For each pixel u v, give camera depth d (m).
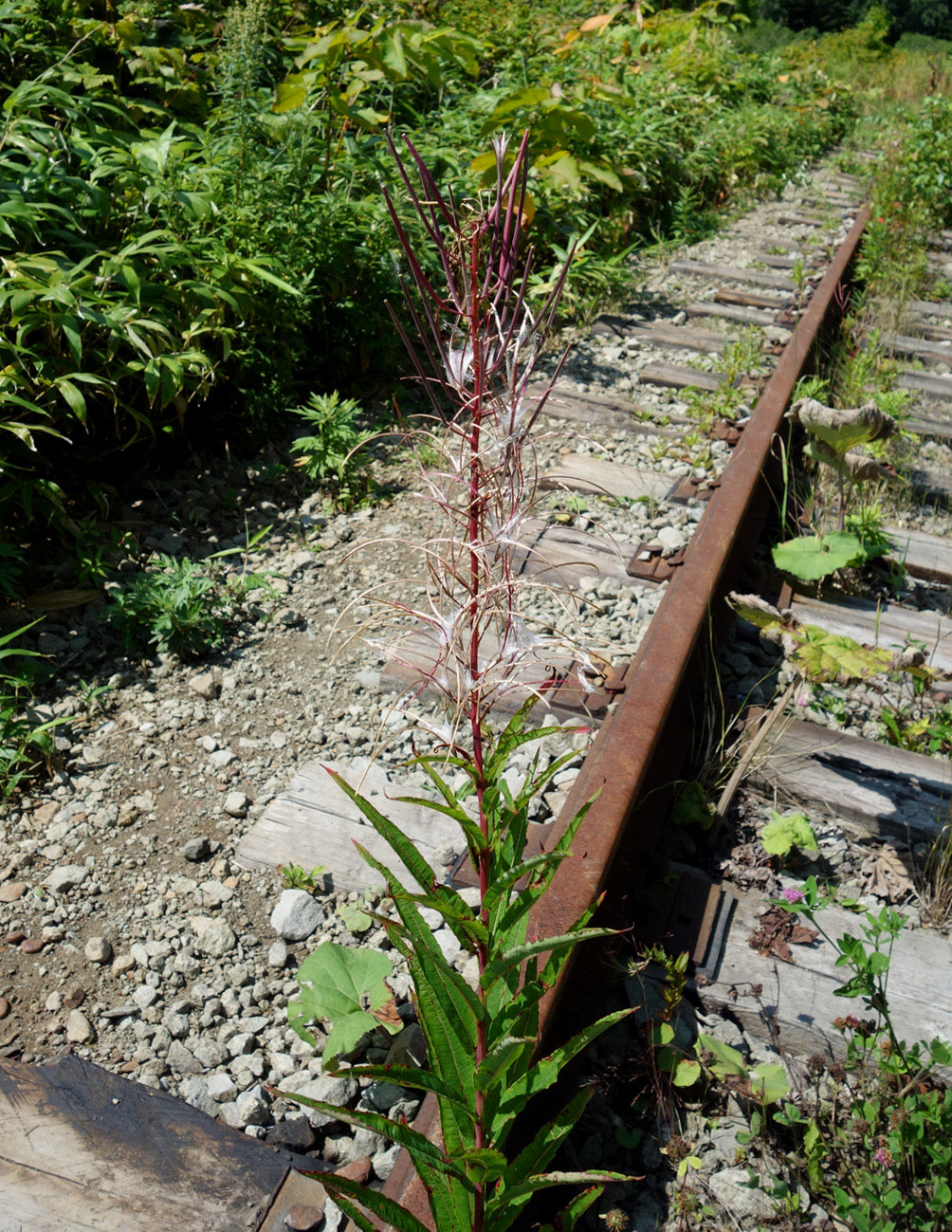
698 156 8.64
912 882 2.56
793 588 3.74
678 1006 2.21
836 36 28.14
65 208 4.10
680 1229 1.84
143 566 3.61
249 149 4.96
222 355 4.29
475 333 1.31
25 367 3.47
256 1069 2.08
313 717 3.03
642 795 2.64
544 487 4.08
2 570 3.22
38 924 2.38
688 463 4.41
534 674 2.96
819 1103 2.04
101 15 5.79
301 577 3.65
